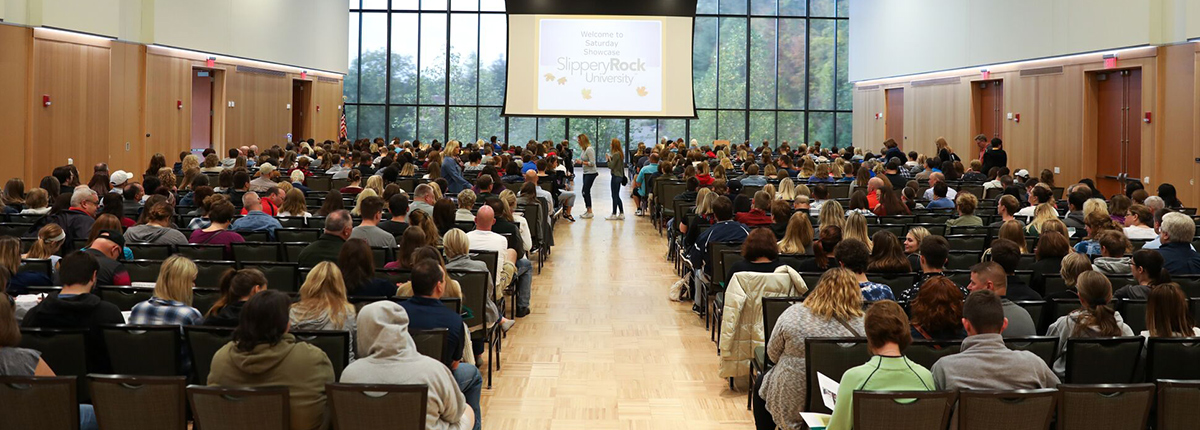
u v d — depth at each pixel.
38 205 8.68
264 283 4.51
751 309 5.95
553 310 8.71
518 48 23.97
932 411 3.36
